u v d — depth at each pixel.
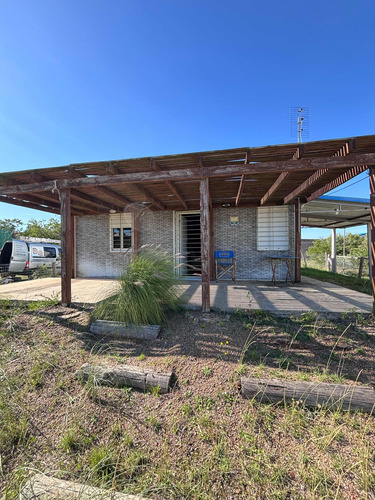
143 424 1.71
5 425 1.71
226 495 1.24
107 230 7.95
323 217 8.77
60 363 2.41
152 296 3.12
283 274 6.67
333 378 2.05
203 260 3.50
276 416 1.74
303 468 1.35
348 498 1.20
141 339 2.81
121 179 3.79
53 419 1.79
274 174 4.30
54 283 6.54
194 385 2.05
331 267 10.76
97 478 1.35
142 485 1.30
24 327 3.13
